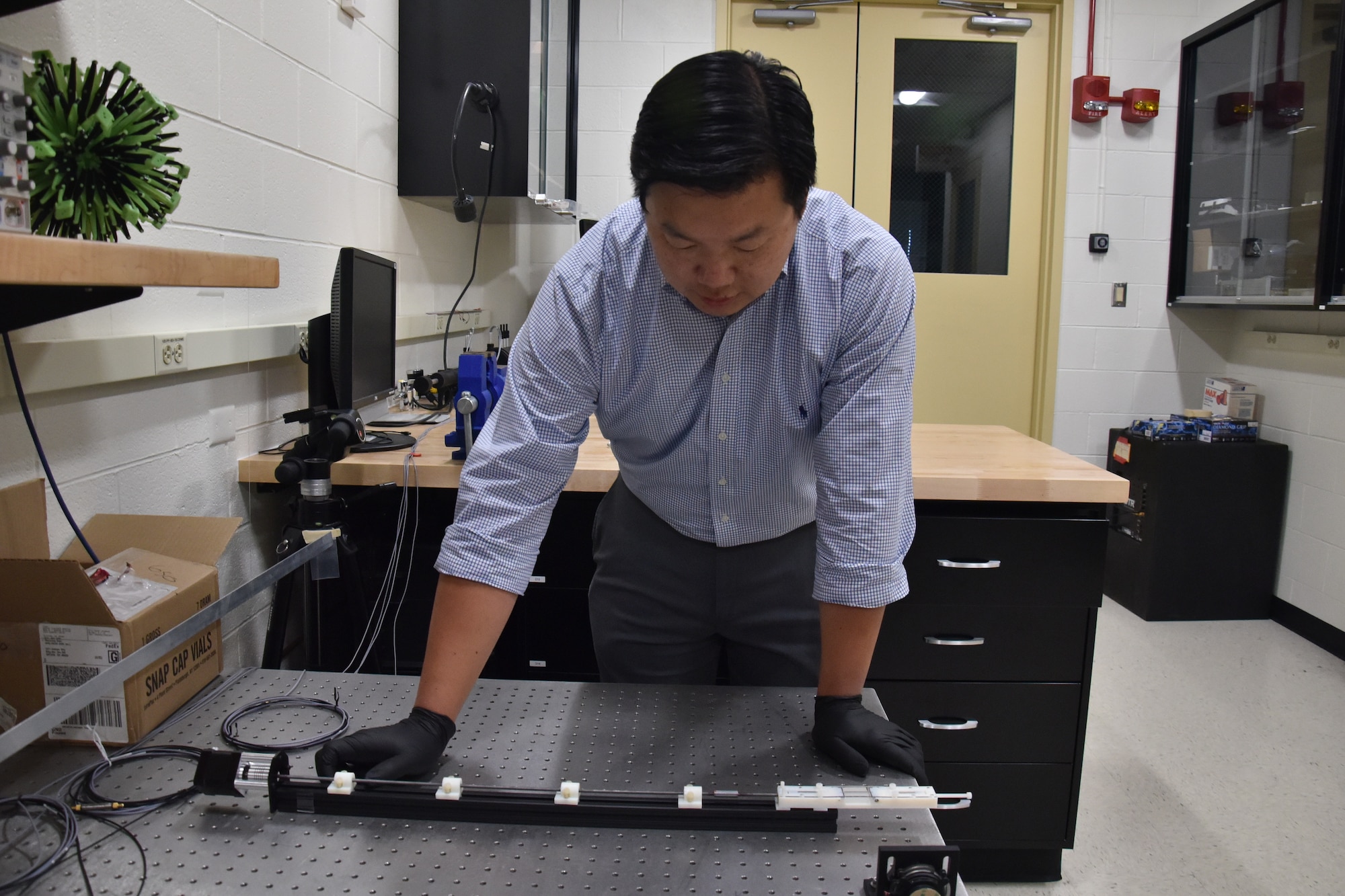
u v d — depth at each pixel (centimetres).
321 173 209
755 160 73
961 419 393
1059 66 371
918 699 186
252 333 177
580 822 81
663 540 132
